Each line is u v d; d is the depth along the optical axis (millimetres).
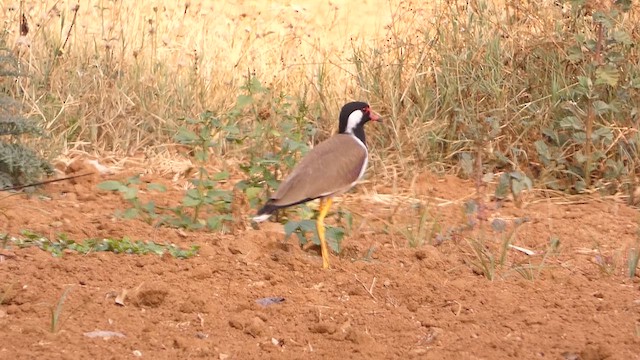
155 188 12219
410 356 8789
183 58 18016
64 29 18797
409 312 9805
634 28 15570
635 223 13203
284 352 8742
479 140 13727
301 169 10867
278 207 10711
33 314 9195
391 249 11469
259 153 15102
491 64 15742
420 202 13398
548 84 15641
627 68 15234
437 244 11836
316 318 9531
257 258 10992
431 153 15312
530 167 15047
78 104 16094
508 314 9805
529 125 15141
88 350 8484
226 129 12688
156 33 18688
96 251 10914
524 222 12836
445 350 8922
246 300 9844
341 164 10914
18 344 8492
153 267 10430
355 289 10242
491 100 15531
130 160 15375
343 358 8695
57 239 11234
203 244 11195
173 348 8711
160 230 11758
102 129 16016
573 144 14945
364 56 17297
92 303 9414
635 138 14594
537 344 9094
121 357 8391
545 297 10273
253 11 22062
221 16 21578
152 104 16391
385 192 14375
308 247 11492
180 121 16094
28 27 17219
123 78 16688
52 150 14852
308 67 18734
